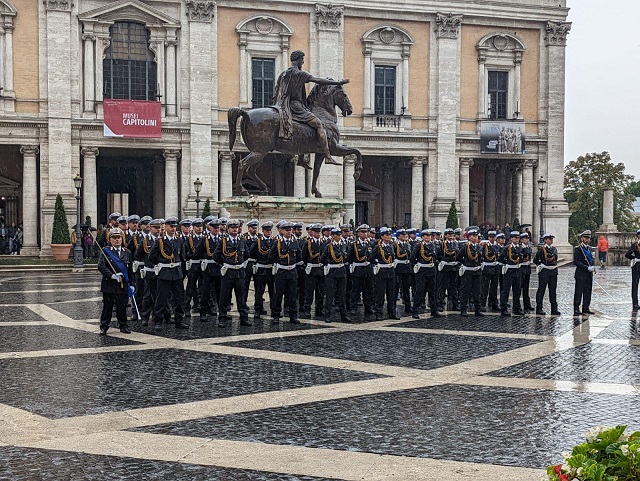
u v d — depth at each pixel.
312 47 57.72
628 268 53.94
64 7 52.53
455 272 25.88
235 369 15.09
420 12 59.44
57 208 50.66
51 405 12.22
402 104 59.69
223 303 21.56
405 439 10.45
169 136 55.12
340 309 22.80
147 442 10.25
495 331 20.77
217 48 55.75
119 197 62.97
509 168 65.56
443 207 59.97
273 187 61.00
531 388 13.55
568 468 5.64
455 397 12.84
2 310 24.86
